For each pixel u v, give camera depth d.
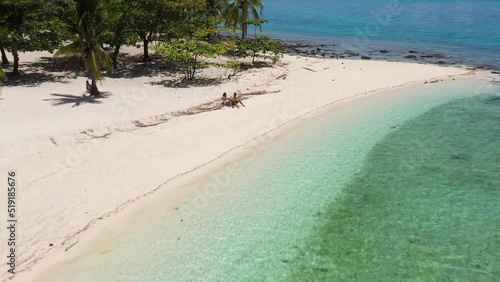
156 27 38.41
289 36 72.81
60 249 13.48
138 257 13.35
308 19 99.94
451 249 13.99
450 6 120.06
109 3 33.31
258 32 78.75
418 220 15.69
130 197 16.77
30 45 31.70
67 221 14.80
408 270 12.98
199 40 39.22
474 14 97.44
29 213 14.88
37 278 12.21
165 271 12.73
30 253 13.09
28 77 32.72
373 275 12.75
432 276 12.70
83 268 12.75
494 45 57.53
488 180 18.69
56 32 31.28
